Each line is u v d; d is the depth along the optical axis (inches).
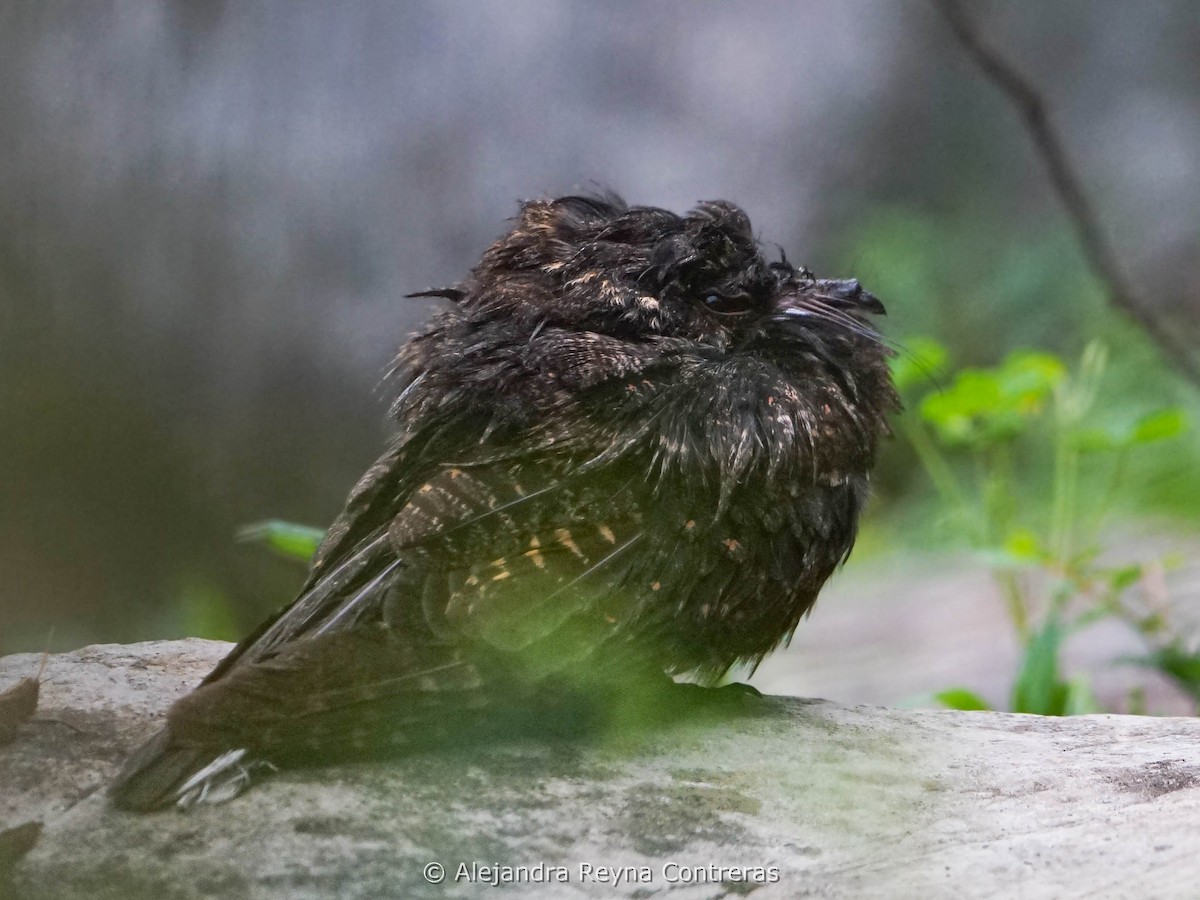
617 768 152.6
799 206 286.0
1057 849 151.3
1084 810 151.9
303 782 151.9
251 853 151.0
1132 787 152.5
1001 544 164.9
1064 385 164.7
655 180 258.7
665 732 153.5
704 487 153.3
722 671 154.6
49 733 152.9
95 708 153.5
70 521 182.4
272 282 211.6
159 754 151.6
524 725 153.0
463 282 156.2
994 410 162.7
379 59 223.1
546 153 239.0
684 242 155.0
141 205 203.3
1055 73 340.8
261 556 205.3
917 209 311.6
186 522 197.3
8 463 177.0
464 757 152.5
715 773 152.6
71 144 199.8
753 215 277.9
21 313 189.9
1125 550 205.3
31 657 155.1
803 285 155.8
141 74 204.7
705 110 270.4
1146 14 338.0
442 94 228.5
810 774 152.6
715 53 272.2
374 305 218.1
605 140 252.5
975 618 189.6
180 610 188.9
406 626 152.3
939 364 162.7
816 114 289.0
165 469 196.9
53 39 200.4
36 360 187.5
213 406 204.4
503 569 152.6
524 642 152.3
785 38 284.5
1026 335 296.0
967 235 312.8
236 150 210.8
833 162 293.3
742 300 155.2
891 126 304.5
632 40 256.8
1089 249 167.2
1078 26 340.5
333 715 151.8
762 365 154.6
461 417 153.7
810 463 153.9
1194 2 336.8
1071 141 335.9
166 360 201.0
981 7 335.0
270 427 209.2
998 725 154.3
